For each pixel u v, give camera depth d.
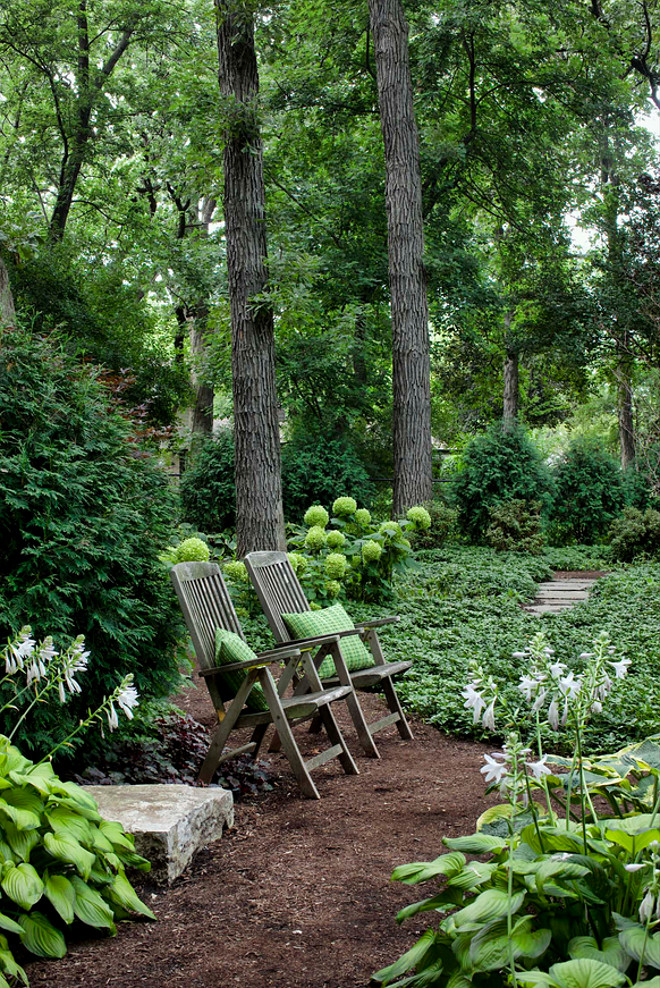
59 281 17.58
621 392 22.06
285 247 15.24
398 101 15.58
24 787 2.82
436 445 29.73
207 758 4.44
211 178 13.05
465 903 2.27
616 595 10.91
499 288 22.61
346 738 5.61
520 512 16.62
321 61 18.59
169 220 26.27
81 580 4.09
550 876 2.01
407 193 15.64
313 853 3.55
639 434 18.30
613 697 5.53
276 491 11.25
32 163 21.91
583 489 18.56
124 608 4.29
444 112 19.08
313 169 19.92
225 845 3.65
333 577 9.30
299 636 5.45
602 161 20.72
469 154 19.22
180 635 4.82
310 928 2.85
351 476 18.09
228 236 11.19
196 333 24.44
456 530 17.78
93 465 4.28
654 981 1.69
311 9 17.64
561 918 2.11
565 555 16.34
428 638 8.13
